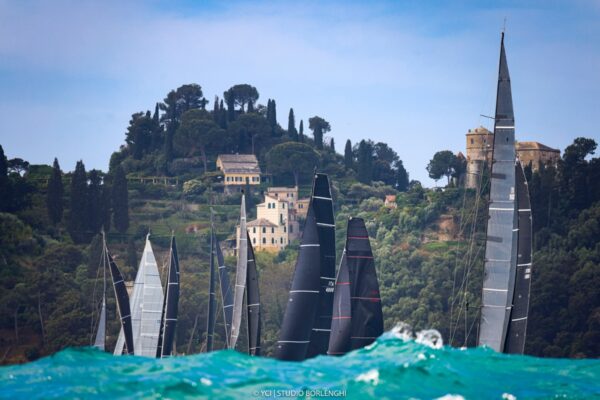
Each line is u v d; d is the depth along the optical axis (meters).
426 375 174.62
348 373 177.62
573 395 168.88
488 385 173.12
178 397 159.00
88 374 175.12
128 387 164.25
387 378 169.38
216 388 165.50
